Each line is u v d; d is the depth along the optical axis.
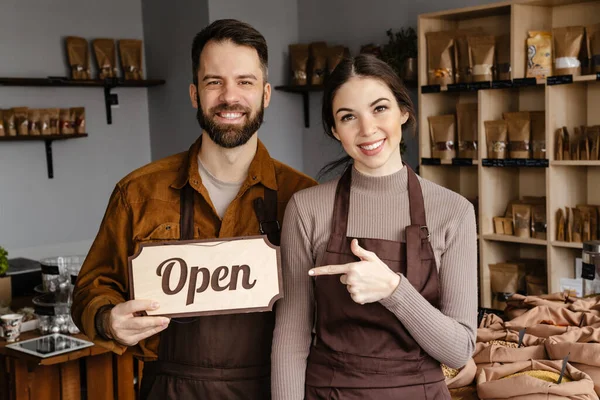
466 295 1.53
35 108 4.97
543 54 3.85
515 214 4.08
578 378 1.93
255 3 5.25
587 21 3.92
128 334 1.58
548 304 2.49
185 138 5.35
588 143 3.73
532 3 3.92
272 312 1.77
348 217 1.60
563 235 3.88
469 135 4.25
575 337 2.15
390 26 4.95
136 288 1.63
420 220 1.56
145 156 5.68
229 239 1.64
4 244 4.89
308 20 5.48
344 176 1.65
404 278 1.46
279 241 1.82
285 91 5.51
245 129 1.72
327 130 1.69
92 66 5.28
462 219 1.55
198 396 1.73
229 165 1.80
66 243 5.22
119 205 1.86
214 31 1.71
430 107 4.44
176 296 1.62
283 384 1.59
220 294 1.63
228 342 1.74
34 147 5.02
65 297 3.04
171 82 5.40
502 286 4.18
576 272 3.89
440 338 1.46
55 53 5.07
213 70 1.70
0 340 2.91
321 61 5.27
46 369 2.91
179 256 1.64
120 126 5.50
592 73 3.76
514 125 4.02
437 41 4.28
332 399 1.53
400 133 1.58
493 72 4.13
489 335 2.30
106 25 5.36
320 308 1.59
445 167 4.60
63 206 5.19
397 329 1.52
